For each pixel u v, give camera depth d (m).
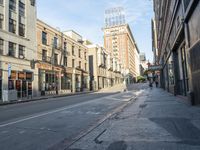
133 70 146.88
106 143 5.27
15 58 27.36
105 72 69.81
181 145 4.77
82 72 49.56
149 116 8.81
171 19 17.12
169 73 24.06
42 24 34.38
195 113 8.70
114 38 129.38
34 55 31.61
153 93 26.80
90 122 8.86
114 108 13.73
